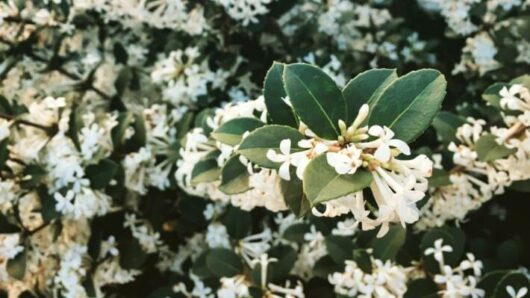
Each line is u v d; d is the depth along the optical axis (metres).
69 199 0.28
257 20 0.34
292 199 0.18
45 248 0.31
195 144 0.23
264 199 0.20
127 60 0.39
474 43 0.37
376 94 0.18
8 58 0.36
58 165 0.29
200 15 0.36
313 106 0.17
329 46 0.39
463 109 0.33
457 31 0.37
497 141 0.24
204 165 0.23
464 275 0.26
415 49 0.38
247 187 0.20
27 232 0.30
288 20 0.39
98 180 0.29
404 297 0.25
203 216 0.33
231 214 0.29
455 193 0.27
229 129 0.20
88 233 0.33
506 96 0.23
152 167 0.32
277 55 0.39
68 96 0.37
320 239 0.29
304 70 0.17
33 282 0.32
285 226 0.31
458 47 0.40
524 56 0.35
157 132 0.32
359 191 0.16
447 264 0.26
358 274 0.25
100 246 0.32
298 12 0.39
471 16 0.38
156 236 0.33
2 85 0.35
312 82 0.17
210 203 0.33
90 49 0.40
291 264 0.27
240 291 0.26
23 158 0.30
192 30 0.36
